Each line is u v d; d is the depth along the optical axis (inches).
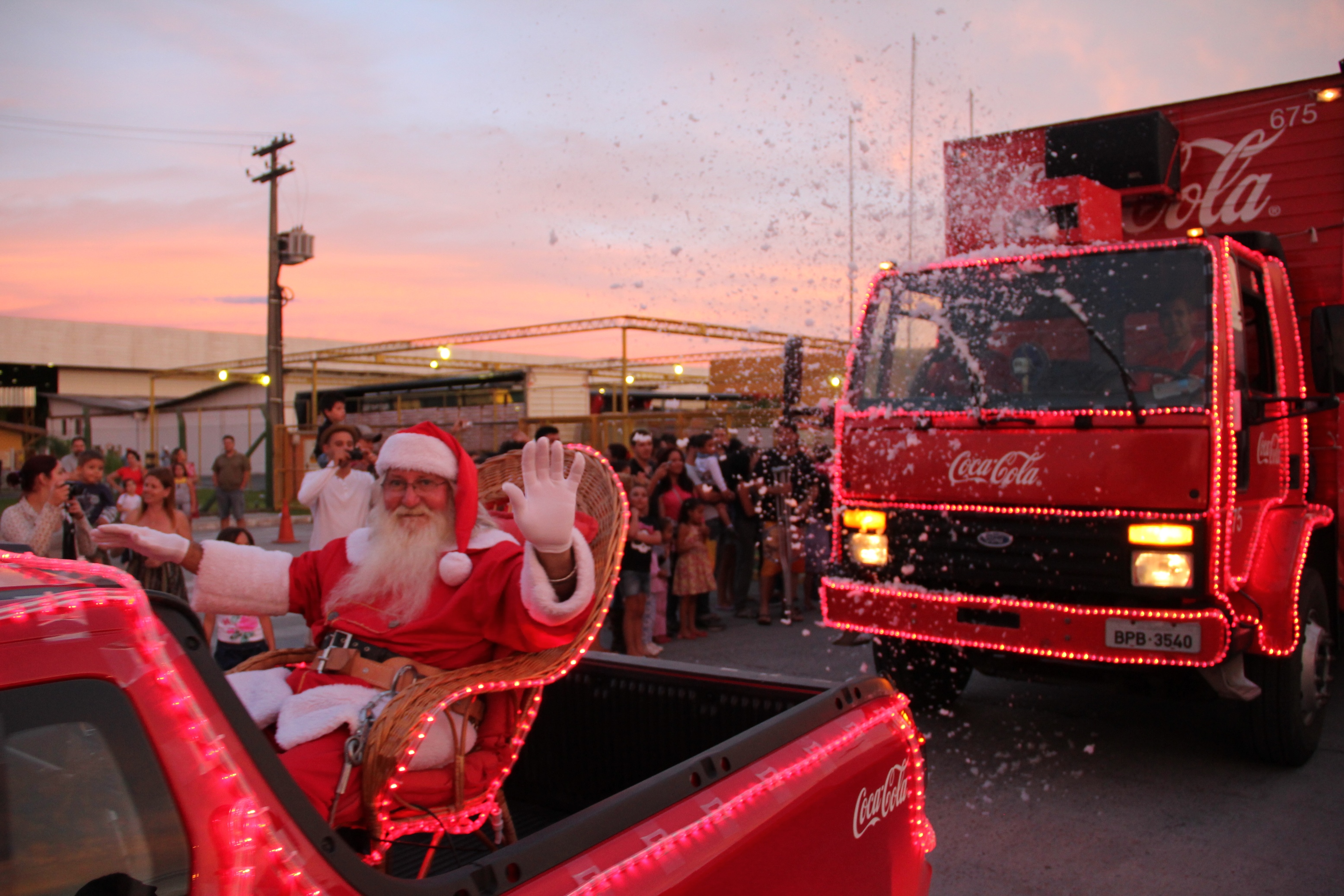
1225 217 241.9
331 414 283.1
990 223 219.1
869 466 205.8
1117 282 195.0
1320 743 219.6
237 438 1384.1
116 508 304.7
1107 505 180.2
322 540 218.4
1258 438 197.3
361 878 55.7
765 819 80.4
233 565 103.3
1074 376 192.1
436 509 101.0
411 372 1659.7
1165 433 176.6
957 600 192.2
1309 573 214.2
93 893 47.8
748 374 547.5
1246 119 239.3
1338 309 204.2
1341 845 164.9
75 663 48.6
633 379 1071.6
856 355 215.6
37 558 62.6
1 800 46.9
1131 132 235.1
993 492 190.2
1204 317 183.2
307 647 105.6
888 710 104.3
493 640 94.7
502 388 1090.7
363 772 82.0
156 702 50.6
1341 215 228.7
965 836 170.9
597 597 95.3
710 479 394.9
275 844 52.4
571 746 123.9
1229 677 179.0
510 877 62.1
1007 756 211.5
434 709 82.8
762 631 359.9
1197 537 173.2
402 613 98.0
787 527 366.3
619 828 69.9
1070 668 193.8
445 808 88.4
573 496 88.7
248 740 54.1
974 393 198.7
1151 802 185.0
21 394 1855.3
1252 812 179.6
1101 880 153.3
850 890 91.1
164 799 50.0
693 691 114.6
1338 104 228.8
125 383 1851.6
